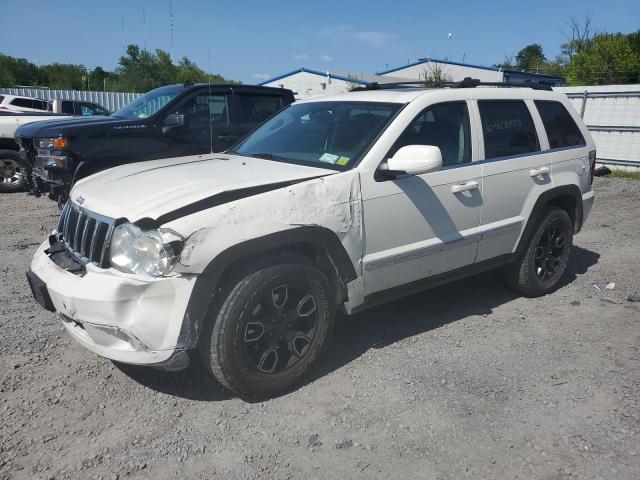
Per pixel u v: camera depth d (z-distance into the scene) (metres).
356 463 2.73
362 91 4.62
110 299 2.87
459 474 2.65
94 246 3.11
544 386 3.43
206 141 7.82
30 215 8.08
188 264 2.87
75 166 7.06
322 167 3.67
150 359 2.95
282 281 3.18
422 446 2.85
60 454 2.78
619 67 33.00
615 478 2.62
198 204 2.97
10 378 3.47
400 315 4.53
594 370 3.64
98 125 7.14
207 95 7.88
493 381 3.49
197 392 3.36
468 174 4.10
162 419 3.08
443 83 4.71
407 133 3.81
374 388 3.40
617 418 3.10
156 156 7.48
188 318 2.92
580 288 5.25
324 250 3.42
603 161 14.28
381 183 3.60
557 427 3.01
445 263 4.10
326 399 3.29
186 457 2.77
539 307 4.75
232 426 3.03
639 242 7.04
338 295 3.55
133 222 2.92
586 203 5.25
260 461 2.75
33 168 8.14
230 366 3.07
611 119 14.08
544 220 4.78
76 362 3.69
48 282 3.19
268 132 4.56
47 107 17.53
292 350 3.34
